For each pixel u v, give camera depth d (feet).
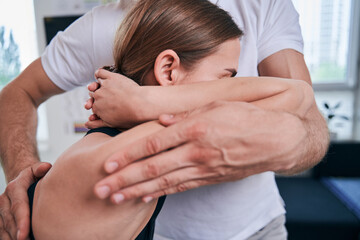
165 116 1.23
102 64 2.50
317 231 5.44
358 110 7.25
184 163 1.11
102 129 1.49
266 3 2.30
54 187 1.23
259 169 1.22
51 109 6.43
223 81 1.44
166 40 1.55
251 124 1.11
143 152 1.08
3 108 2.59
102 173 1.12
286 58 2.29
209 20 1.59
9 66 6.76
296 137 1.18
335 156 7.07
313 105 1.69
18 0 6.43
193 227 2.50
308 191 6.66
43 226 1.25
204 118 1.10
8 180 2.24
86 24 2.44
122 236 1.31
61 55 2.59
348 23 6.89
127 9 2.25
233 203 2.44
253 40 2.30
